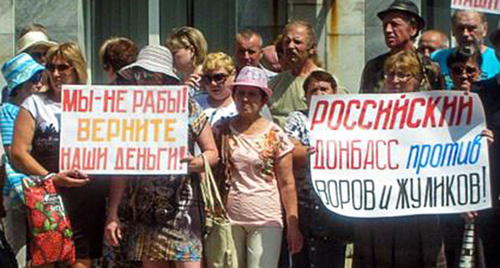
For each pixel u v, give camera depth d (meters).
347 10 14.05
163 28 14.56
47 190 10.20
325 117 10.45
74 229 10.43
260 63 13.07
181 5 14.55
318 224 10.79
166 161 10.13
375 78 11.41
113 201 10.30
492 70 12.52
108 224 10.27
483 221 10.78
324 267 10.84
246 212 10.42
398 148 10.40
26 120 10.36
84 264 10.49
